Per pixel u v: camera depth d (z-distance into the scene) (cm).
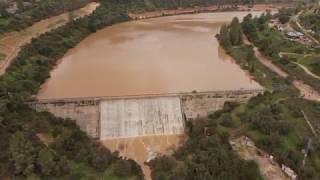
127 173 8688
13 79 11275
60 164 8356
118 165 8744
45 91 11262
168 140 10181
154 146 9938
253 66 13238
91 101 10469
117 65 13512
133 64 13650
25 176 8181
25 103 10050
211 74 13000
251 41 16362
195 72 13100
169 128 10456
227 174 8050
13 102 9750
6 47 13462
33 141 8831
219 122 10250
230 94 11050
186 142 9756
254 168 8406
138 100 10712
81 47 15775
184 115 10731
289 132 9556
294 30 16950
